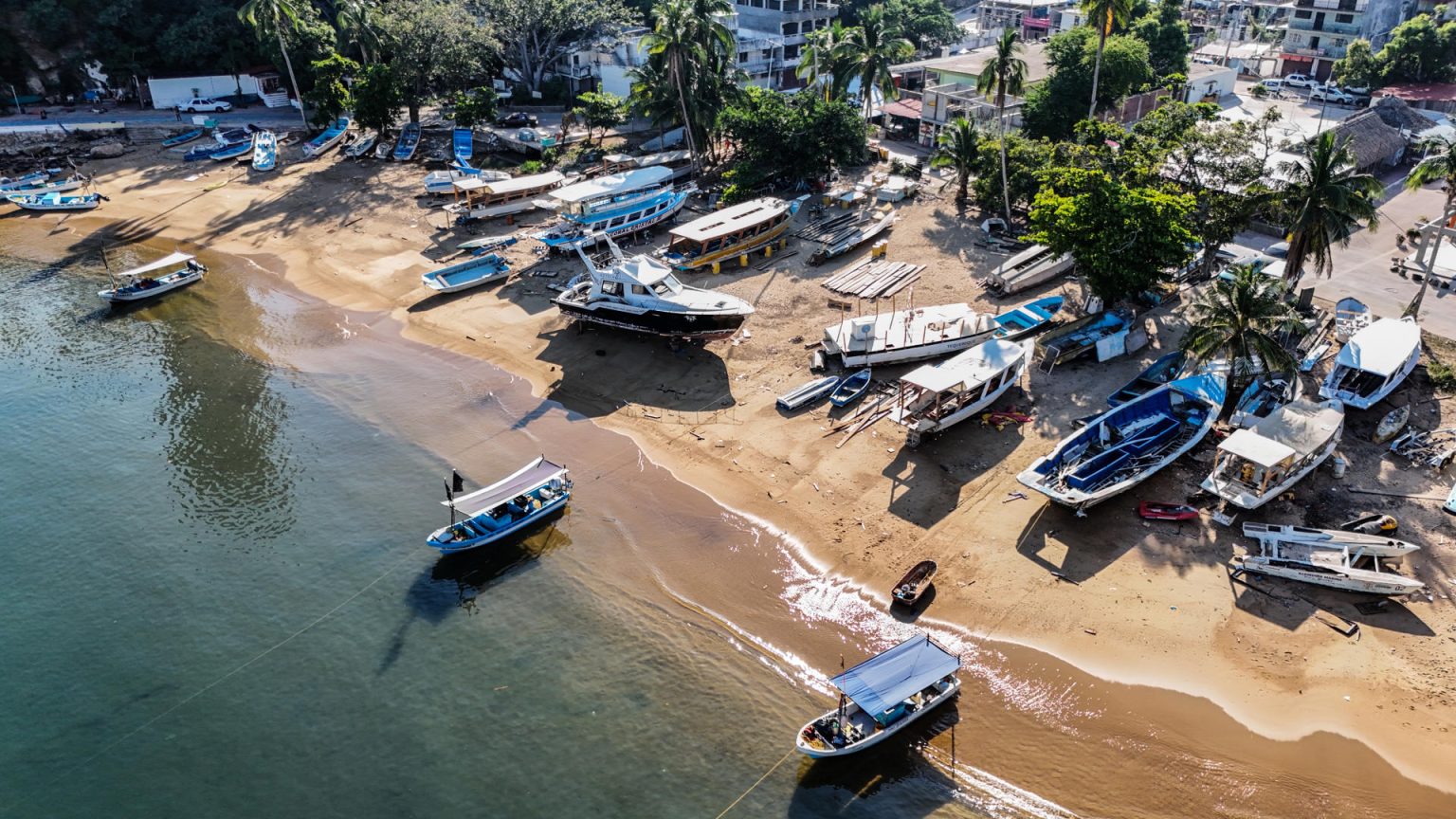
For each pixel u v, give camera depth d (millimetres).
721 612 38938
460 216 77875
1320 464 43281
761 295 63906
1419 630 35594
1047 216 55875
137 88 114500
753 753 32812
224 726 34781
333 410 54406
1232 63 124875
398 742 33844
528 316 63844
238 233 79812
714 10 82562
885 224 72812
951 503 43750
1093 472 42688
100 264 75312
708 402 52906
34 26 110812
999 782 31266
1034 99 84312
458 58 98312
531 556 42531
